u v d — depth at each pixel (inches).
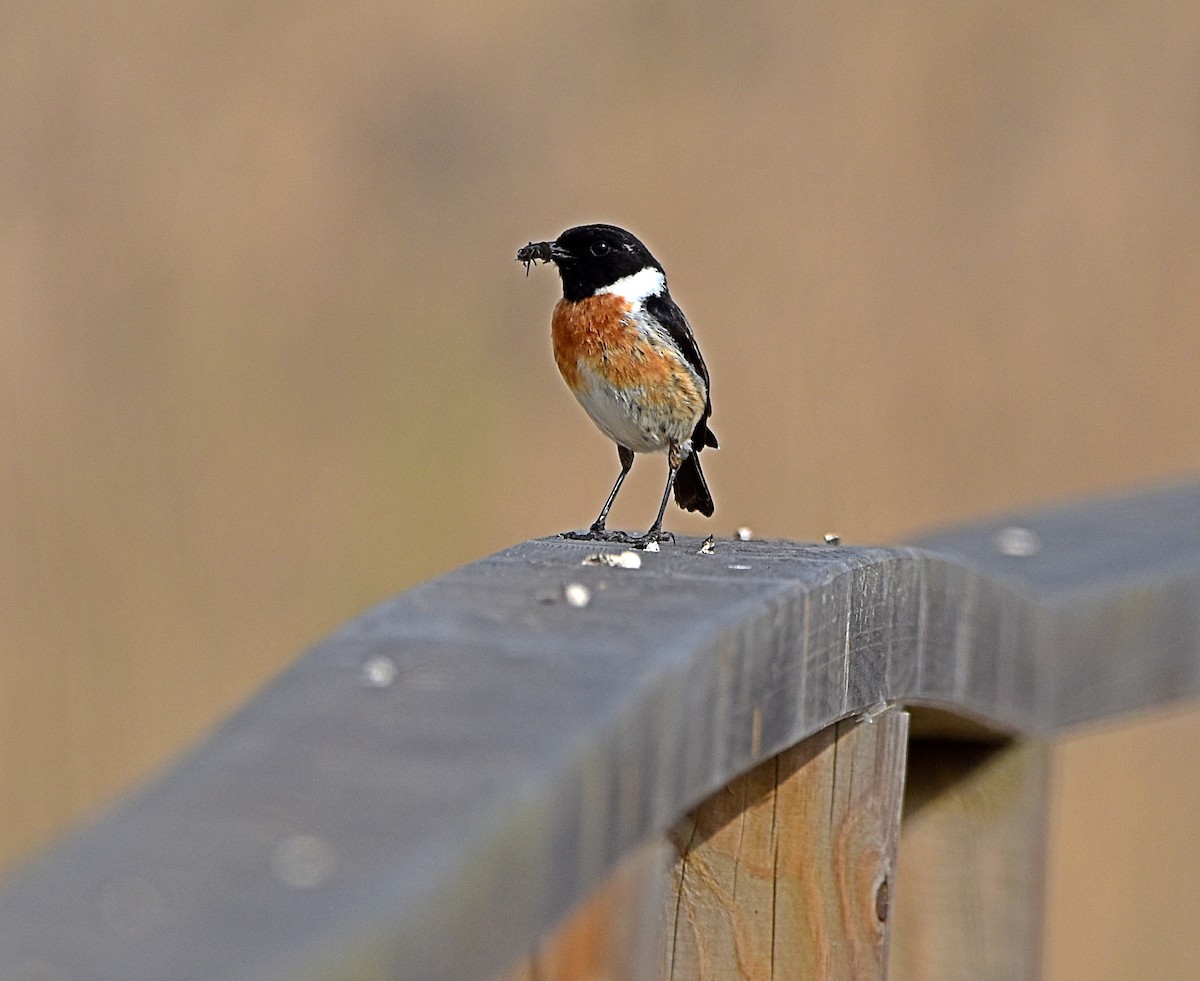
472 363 552.1
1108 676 279.3
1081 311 595.8
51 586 458.6
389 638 145.6
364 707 126.2
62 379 518.9
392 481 509.0
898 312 585.9
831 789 198.5
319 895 94.5
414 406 532.1
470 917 104.3
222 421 515.5
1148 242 618.2
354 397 533.0
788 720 173.0
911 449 547.8
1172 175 640.4
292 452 513.3
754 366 561.9
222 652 459.5
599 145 629.0
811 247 600.1
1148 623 288.8
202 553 478.6
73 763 430.6
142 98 613.9
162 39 634.8
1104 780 469.4
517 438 533.6
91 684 442.9
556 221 597.0
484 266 586.2
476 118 637.3
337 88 632.4
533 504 514.0
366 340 553.9
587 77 645.9
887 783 198.8
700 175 619.2
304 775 112.0
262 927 90.7
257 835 102.4
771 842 197.8
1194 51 682.8
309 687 131.0
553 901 117.0
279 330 551.2
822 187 620.7
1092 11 695.7
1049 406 576.7
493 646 143.0
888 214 615.8
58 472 488.1
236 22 638.5
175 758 115.7
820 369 561.3
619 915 150.4
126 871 97.3
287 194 601.6
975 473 552.1
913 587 214.7
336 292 566.9
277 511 496.4
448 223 603.5
